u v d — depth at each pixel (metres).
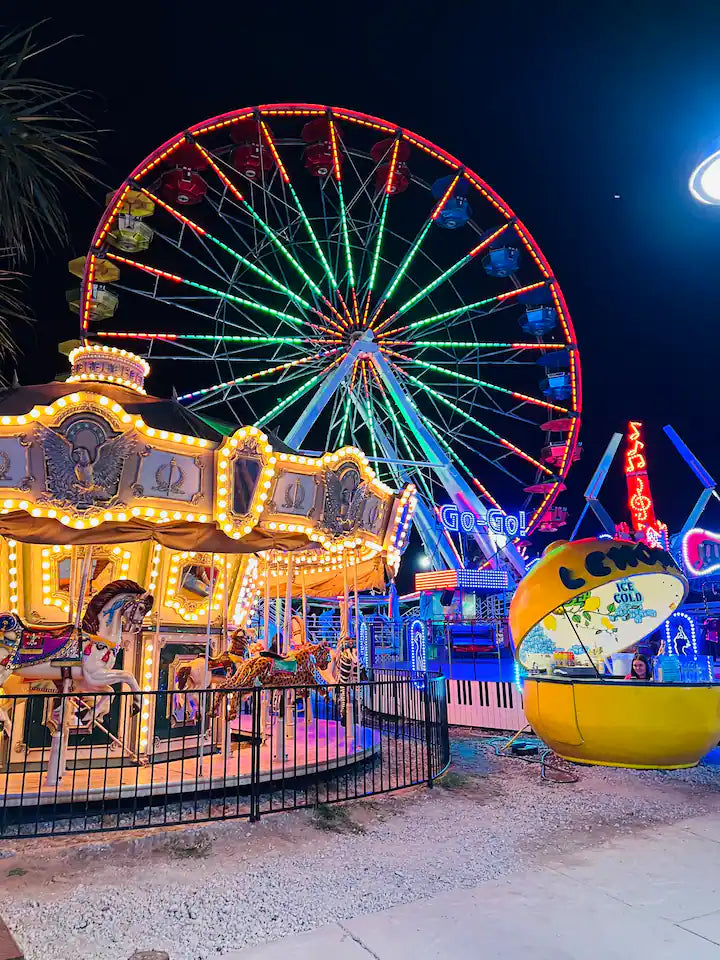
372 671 12.72
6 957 3.70
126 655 7.78
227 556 8.73
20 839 5.71
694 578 26.28
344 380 24.39
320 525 8.50
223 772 6.93
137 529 7.46
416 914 4.25
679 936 3.93
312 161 23.36
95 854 5.41
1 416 6.65
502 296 24.39
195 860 5.27
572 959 3.67
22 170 6.31
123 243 20.50
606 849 5.47
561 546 9.60
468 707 12.37
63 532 7.19
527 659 10.93
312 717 12.45
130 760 7.46
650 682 8.48
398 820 6.33
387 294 23.67
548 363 25.00
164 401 8.01
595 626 11.07
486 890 4.62
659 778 8.15
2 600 7.44
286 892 4.61
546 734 9.20
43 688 7.30
